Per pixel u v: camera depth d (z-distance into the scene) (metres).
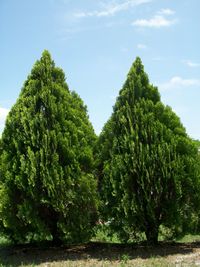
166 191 12.55
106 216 13.05
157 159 12.54
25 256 12.58
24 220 12.78
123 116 13.12
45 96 13.31
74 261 11.52
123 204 12.33
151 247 13.02
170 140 12.88
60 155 12.90
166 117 13.35
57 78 14.30
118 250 12.88
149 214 12.45
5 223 12.97
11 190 12.98
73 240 12.95
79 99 16.50
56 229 13.48
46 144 12.66
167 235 13.73
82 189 12.84
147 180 12.38
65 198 12.61
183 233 12.98
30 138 12.90
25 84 14.02
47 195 12.60
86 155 13.27
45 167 12.51
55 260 11.78
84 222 12.88
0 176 13.39
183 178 12.70
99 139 13.78
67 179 12.59
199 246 13.26
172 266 10.40
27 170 12.48
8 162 13.12
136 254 12.10
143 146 12.67
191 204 12.96
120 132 13.25
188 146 13.09
